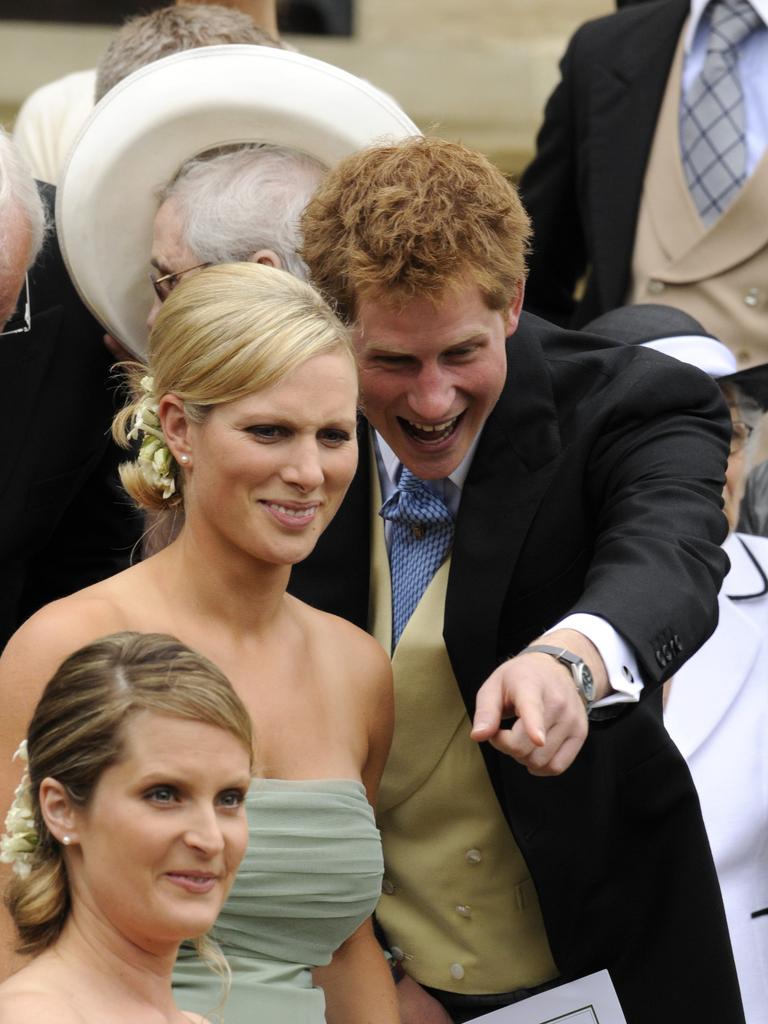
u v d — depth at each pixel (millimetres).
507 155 31578
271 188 13523
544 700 10422
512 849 13375
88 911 9070
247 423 10719
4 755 10719
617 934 13133
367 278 11461
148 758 8922
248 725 9203
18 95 29984
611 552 12047
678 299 19000
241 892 10781
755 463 18266
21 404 14805
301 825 11070
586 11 31922
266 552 10898
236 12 15617
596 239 19391
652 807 13031
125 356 15016
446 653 13062
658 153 19297
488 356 11906
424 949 13594
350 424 10938
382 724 12219
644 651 11227
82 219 14148
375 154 11891
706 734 14820
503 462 12938
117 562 15695
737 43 19094
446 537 13266
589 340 13539
